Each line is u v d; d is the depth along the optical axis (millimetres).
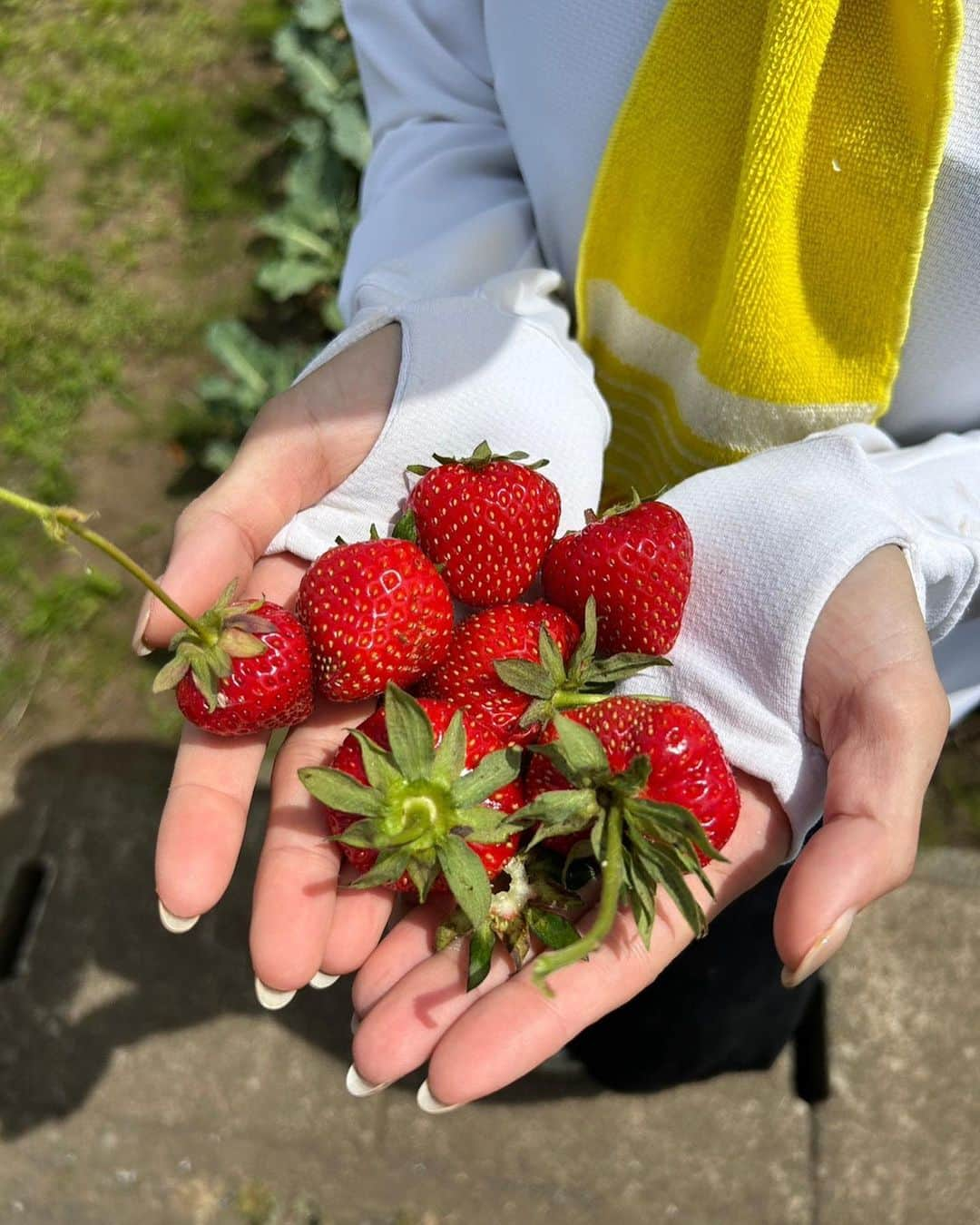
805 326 234
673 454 286
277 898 213
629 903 191
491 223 284
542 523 235
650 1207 349
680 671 232
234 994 374
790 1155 353
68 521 187
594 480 266
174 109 584
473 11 289
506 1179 354
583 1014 200
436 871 202
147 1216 353
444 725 208
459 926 208
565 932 204
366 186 327
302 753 233
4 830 402
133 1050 368
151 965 378
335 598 216
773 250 219
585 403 266
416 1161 355
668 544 224
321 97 554
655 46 218
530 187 279
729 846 216
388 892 219
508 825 194
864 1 193
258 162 572
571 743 189
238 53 603
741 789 220
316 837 219
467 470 234
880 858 191
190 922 216
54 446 493
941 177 207
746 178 210
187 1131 360
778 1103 359
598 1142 356
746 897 284
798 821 218
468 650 227
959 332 233
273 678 213
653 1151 355
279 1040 369
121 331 524
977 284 221
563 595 235
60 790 409
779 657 218
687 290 250
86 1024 371
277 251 546
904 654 208
